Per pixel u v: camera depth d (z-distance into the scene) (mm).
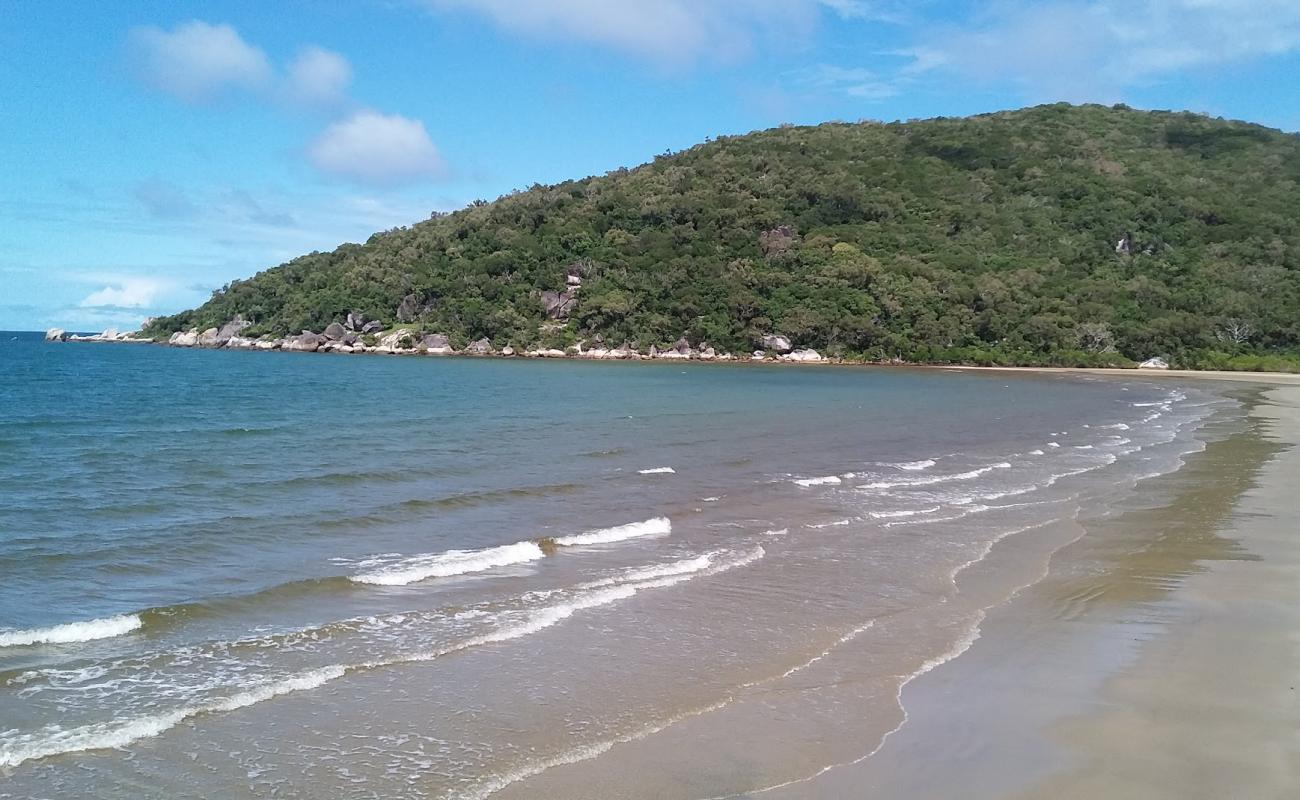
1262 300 93188
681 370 80250
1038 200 117938
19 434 26703
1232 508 16734
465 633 9250
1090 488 19047
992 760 6430
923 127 142625
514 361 95500
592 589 11000
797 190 121688
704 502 17234
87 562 12141
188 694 7527
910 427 32875
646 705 7469
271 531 14250
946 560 12742
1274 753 6527
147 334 143875
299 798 5855
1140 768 6277
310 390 49156
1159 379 73000
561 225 122312
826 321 99750
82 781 6027
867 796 5898
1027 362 91500
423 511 15984
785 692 7777
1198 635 9422
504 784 6059
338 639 9016
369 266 123062
